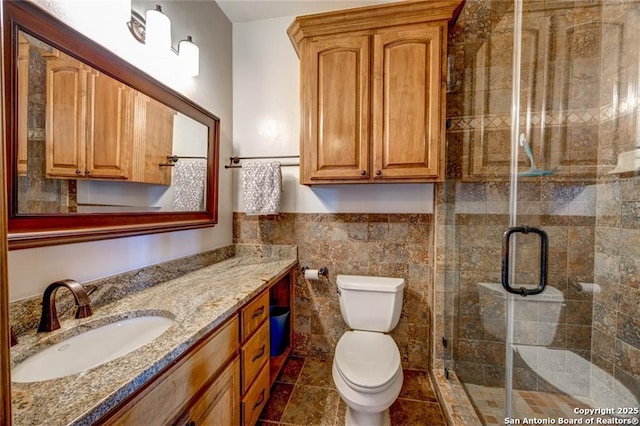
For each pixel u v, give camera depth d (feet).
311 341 6.66
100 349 2.99
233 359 3.69
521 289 5.09
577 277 5.01
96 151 3.31
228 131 6.71
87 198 3.19
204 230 5.80
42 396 1.80
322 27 5.30
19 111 2.52
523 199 5.18
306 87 5.49
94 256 3.45
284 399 5.30
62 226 2.91
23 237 2.52
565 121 5.03
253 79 6.85
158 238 4.54
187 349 2.66
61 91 2.90
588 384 4.86
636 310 4.32
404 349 6.27
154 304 3.54
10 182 2.45
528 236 5.14
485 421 4.47
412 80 5.06
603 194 4.79
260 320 4.55
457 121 5.63
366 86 5.24
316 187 6.56
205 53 5.78
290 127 6.71
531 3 5.08
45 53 2.73
